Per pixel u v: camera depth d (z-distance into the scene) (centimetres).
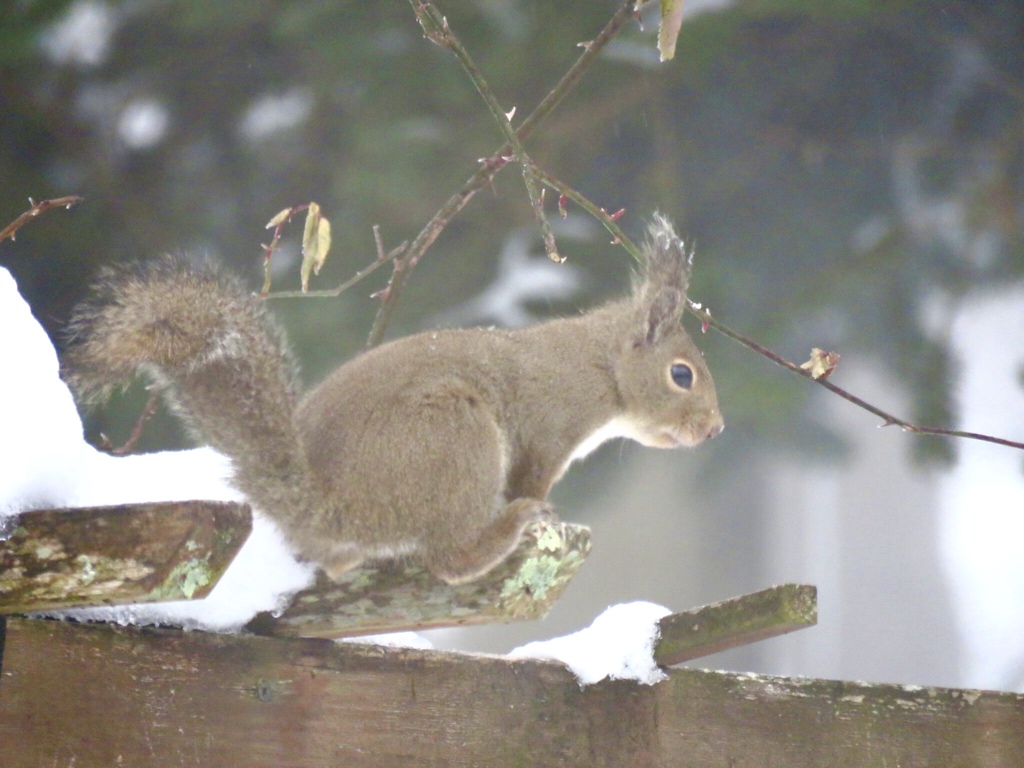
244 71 1379
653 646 483
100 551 369
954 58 1291
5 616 396
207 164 1385
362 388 511
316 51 1261
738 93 1298
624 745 473
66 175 1310
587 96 1259
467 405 512
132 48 1341
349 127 1317
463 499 491
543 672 469
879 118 1327
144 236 1301
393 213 1266
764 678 493
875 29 1273
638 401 665
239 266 1338
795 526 2203
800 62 1294
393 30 1232
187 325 468
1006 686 1747
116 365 461
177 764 410
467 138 1242
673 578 2039
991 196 1272
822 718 494
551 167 1290
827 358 552
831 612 2295
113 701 405
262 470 467
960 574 2717
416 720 447
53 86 1316
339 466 483
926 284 1321
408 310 1262
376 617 461
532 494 614
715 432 684
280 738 428
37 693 396
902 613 2292
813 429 1388
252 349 476
